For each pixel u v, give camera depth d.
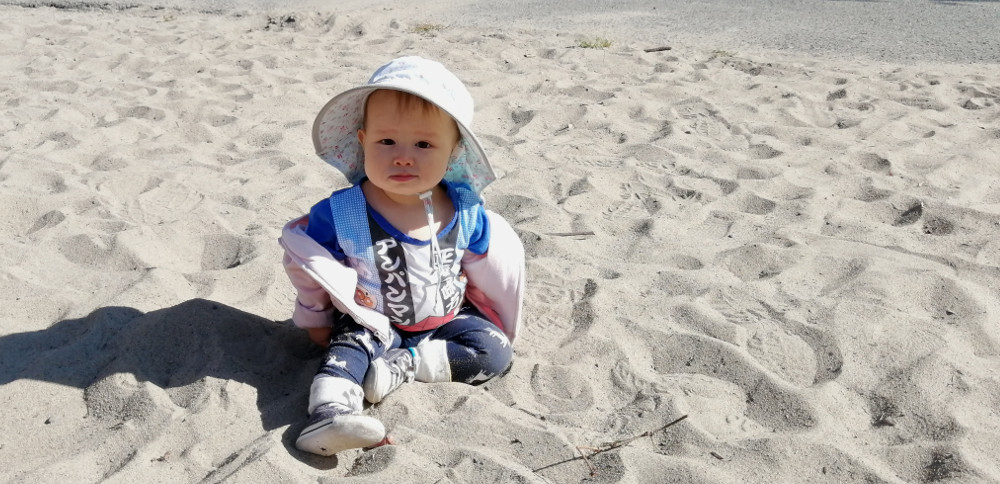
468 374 1.10
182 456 0.94
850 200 1.71
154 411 1.01
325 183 1.85
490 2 4.44
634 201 1.76
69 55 3.07
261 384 1.08
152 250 1.46
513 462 0.94
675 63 2.91
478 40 3.31
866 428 1.02
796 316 1.25
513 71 2.82
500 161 1.99
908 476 0.94
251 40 3.36
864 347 1.17
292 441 0.96
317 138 1.06
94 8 4.23
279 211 1.68
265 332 1.19
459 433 0.99
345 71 2.80
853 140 2.10
